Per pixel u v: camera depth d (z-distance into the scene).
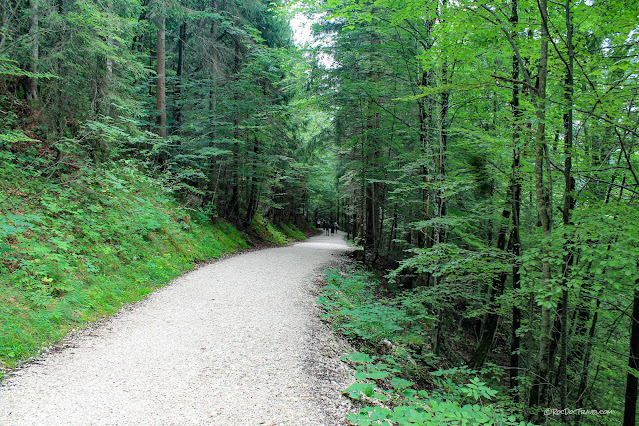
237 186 18.61
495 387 7.93
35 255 6.38
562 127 5.09
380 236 17.22
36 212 7.53
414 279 12.80
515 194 6.74
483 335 8.10
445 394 5.10
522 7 5.21
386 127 12.44
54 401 3.56
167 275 9.13
